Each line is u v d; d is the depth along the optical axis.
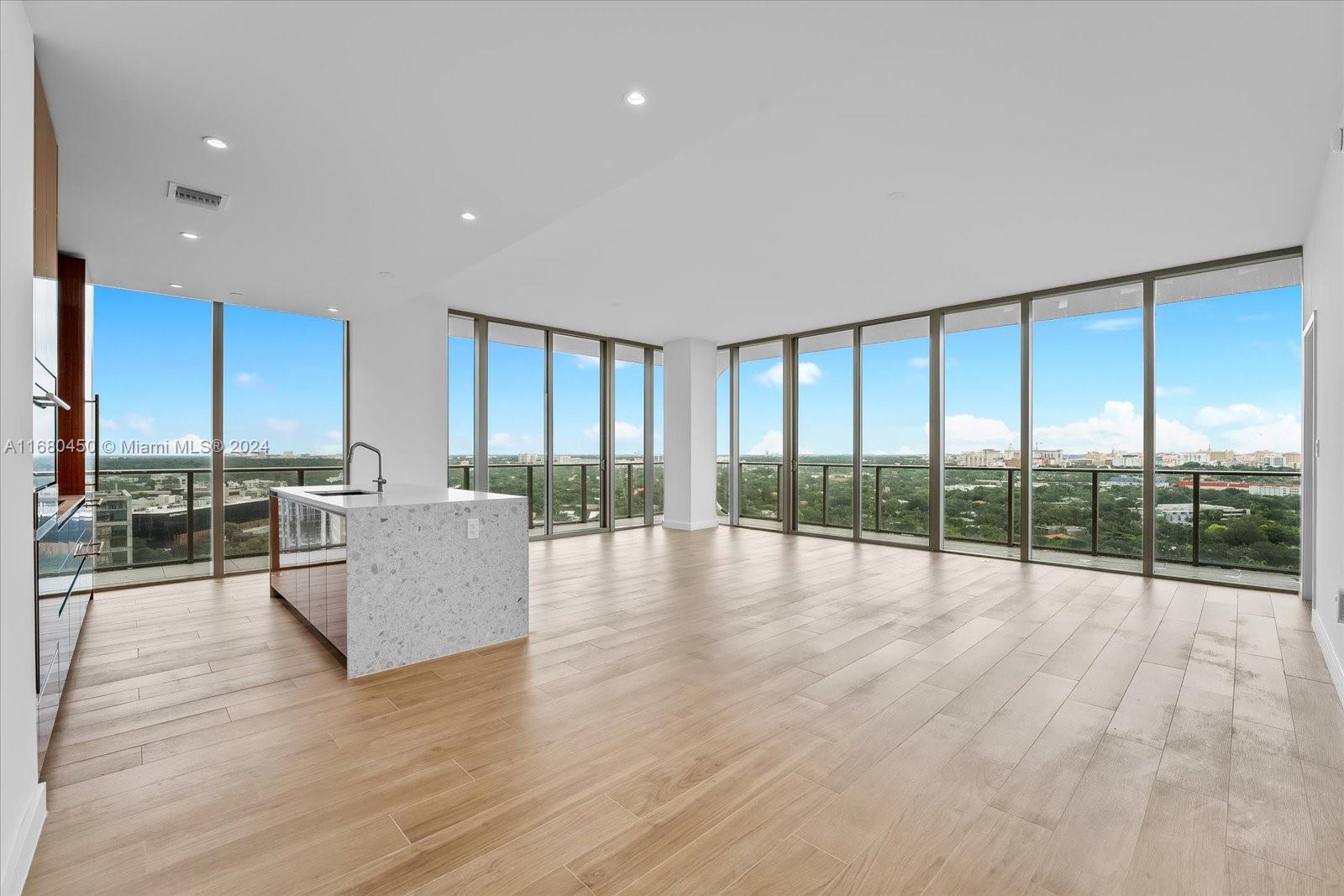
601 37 1.90
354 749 2.17
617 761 2.09
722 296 5.89
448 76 2.08
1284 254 4.42
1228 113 2.65
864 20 1.85
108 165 2.64
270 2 1.71
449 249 3.73
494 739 2.25
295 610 3.82
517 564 3.39
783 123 2.74
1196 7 2.02
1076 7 2.01
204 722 2.38
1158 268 4.90
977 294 5.75
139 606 4.07
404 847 1.64
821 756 2.12
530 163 2.69
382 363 5.75
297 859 1.59
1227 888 1.48
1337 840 1.66
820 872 1.54
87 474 4.50
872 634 3.48
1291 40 2.18
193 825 1.73
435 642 3.09
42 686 2.03
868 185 3.38
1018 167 3.16
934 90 2.49
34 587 1.80
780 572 5.24
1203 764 2.06
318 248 3.70
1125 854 1.61
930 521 6.38
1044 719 2.40
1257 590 4.53
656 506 8.74
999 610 3.98
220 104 2.21
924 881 1.50
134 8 1.72
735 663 3.01
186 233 3.43
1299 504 4.40
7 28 1.56
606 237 4.22
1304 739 2.23
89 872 1.54
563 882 1.51
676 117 2.36
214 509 5.04
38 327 2.00
